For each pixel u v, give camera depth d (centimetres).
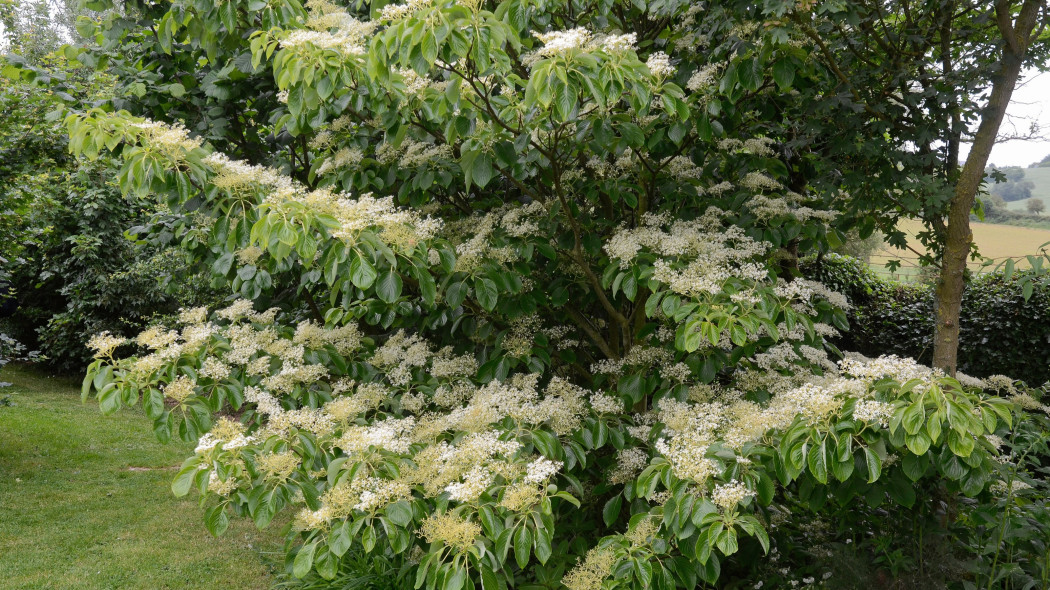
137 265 1019
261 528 201
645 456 270
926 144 316
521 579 283
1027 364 530
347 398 248
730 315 215
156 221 460
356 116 318
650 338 320
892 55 306
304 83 234
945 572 265
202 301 821
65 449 757
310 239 205
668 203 339
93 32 351
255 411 275
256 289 324
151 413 221
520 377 294
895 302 624
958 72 281
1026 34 295
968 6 297
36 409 946
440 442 245
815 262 608
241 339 266
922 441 179
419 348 301
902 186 298
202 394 242
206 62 392
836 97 286
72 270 1108
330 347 289
